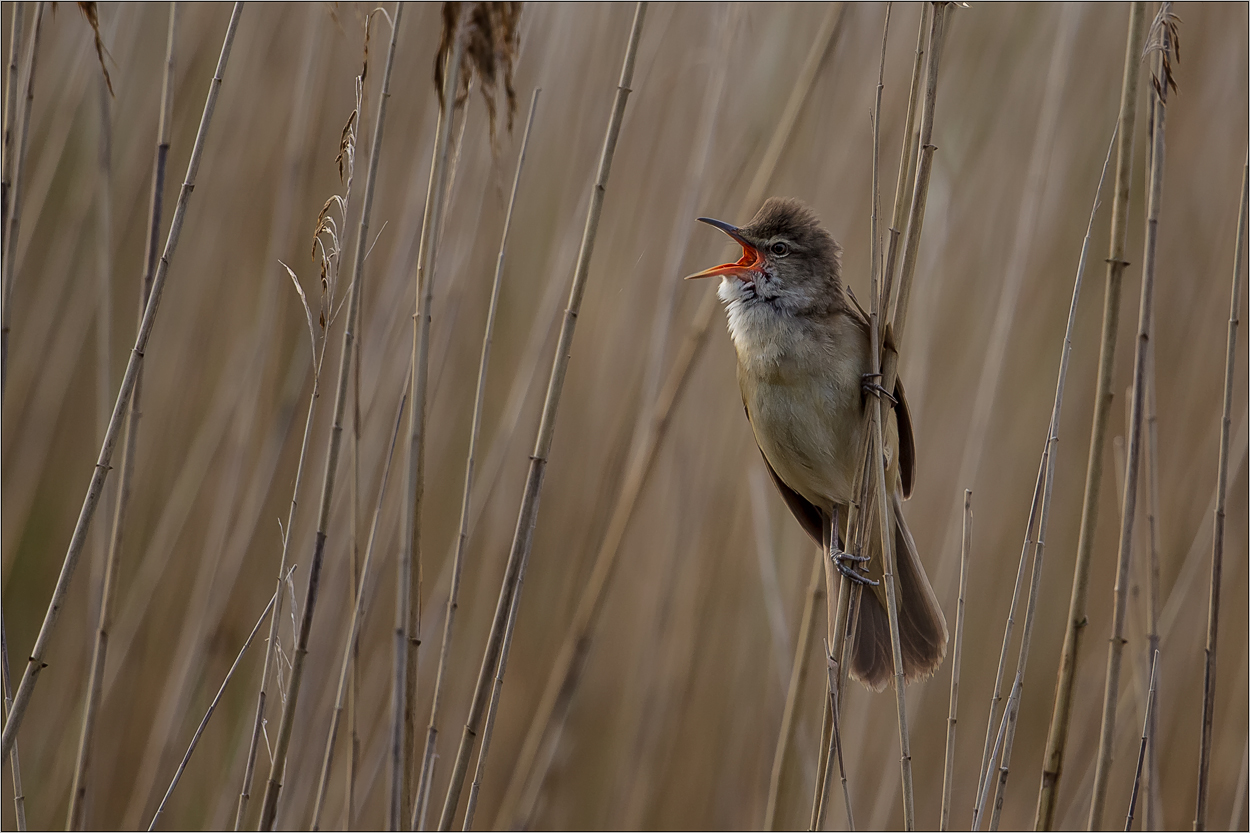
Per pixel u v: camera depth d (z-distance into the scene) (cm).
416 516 486
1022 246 787
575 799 896
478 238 911
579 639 733
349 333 463
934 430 945
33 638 882
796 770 866
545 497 921
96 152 877
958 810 919
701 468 889
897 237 516
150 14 892
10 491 866
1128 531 498
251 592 840
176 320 899
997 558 957
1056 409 495
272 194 880
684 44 927
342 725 785
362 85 460
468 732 482
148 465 896
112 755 837
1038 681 952
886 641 624
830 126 907
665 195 919
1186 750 884
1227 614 906
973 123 942
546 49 902
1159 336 988
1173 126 1009
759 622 909
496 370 926
